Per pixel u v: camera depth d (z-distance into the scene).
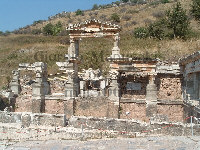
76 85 27.67
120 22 76.19
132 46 44.94
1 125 18.38
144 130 16.91
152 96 25.28
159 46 41.66
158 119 21.75
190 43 40.50
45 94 29.11
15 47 59.34
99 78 28.42
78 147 9.58
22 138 17.14
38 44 59.97
